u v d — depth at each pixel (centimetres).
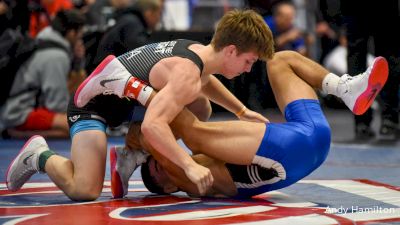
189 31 1320
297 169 572
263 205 559
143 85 566
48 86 1243
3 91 1248
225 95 634
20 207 551
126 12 1225
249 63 572
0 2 1240
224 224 476
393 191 650
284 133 562
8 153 1013
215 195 601
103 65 579
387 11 1159
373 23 1167
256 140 560
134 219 495
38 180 718
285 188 663
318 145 575
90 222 484
